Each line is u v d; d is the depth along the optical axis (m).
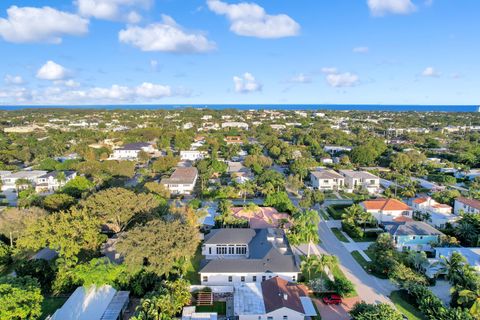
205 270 53.59
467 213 76.69
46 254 65.19
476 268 54.00
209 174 121.94
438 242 66.19
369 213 76.69
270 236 63.97
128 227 67.88
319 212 89.56
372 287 53.69
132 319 38.88
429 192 106.31
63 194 82.62
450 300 48.97
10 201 100.06
